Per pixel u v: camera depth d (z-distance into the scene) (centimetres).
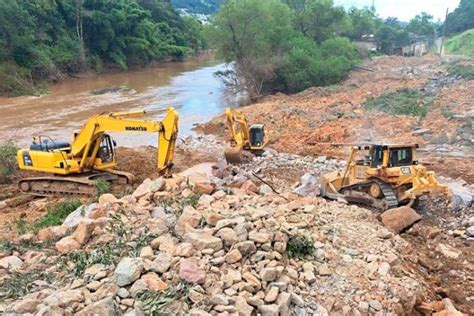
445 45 10238
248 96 4656
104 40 7075
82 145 1744
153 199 1073
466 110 2812
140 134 3034
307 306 741
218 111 3919
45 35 6181
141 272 718
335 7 6241
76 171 1753
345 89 4478
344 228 1073
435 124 2622
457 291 962
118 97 4609
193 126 3303
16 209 1638
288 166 2077
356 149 1519
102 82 5944
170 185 1134
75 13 6812
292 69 4781
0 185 1936
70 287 718
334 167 2031
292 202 1136
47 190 1780
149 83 5744
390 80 4678
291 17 5972
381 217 1288
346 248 965
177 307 659
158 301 663
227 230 818
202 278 709
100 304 638
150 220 929
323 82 4966
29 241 987
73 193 1753
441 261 1108
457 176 1811
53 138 2908
